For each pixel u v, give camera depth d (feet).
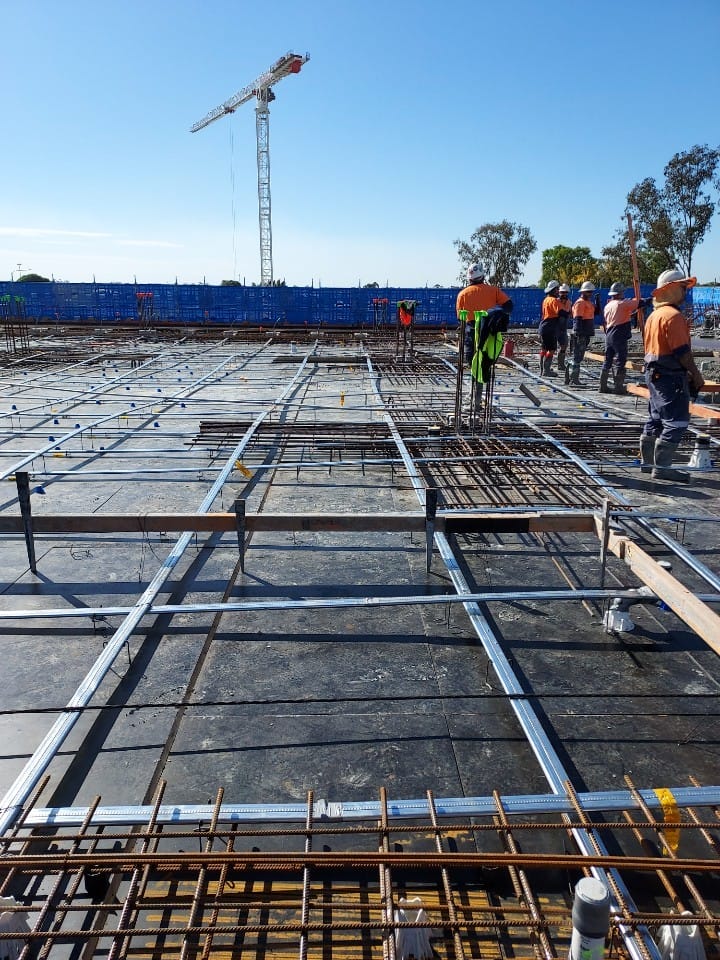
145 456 23.26
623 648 11.42
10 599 12.90
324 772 8.50
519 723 9.47
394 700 9.90
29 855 6.68
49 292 101.04
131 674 10.52
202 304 101.60
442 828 6.99
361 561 14.73
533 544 15.74
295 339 73.31
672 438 20.59
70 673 10.55
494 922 6.10
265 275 250.16
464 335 25.80
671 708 9.84
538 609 12.74
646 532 16.38
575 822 7.54
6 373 44.83
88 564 14.44
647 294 106.93
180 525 13.83
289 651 11.27
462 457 22.09
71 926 6.67
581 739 9.16
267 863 6.52
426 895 6.95
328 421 28.68
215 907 6.39
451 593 13.23
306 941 5.96
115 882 7.11
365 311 101.35
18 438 26.08
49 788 8.16
